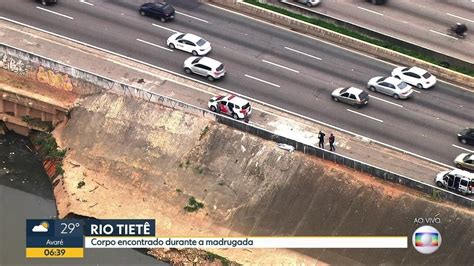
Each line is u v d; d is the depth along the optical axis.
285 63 114.00
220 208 100.88
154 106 107.50
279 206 99.81
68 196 103.56
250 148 103.00
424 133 105.00
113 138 107.31
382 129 105.38
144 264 98.44
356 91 107.75
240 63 113.62
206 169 103.44
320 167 100.12
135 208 102.38
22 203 104.81
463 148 103.25
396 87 108.94
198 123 105.56
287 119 106.19
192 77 111.25
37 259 98.69
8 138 112.69
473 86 112.19
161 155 105.19
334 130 105.06
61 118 110.94
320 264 96.50
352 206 98.12
